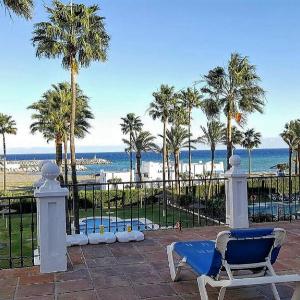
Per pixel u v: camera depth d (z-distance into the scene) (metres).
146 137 46.84
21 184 61.50
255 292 3.69
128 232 5.73
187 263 3.63
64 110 30.78
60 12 20.67
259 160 118.88
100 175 50.44
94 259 4.74
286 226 6.50
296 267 4.40
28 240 16.39
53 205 4.34
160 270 4.32
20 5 12.16
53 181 4.37
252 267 3.20
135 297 3.59
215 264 3.11
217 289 3.74
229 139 26.75
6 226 19.75
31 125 32.44
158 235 5.94
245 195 6.29
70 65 21.19
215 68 26.39
